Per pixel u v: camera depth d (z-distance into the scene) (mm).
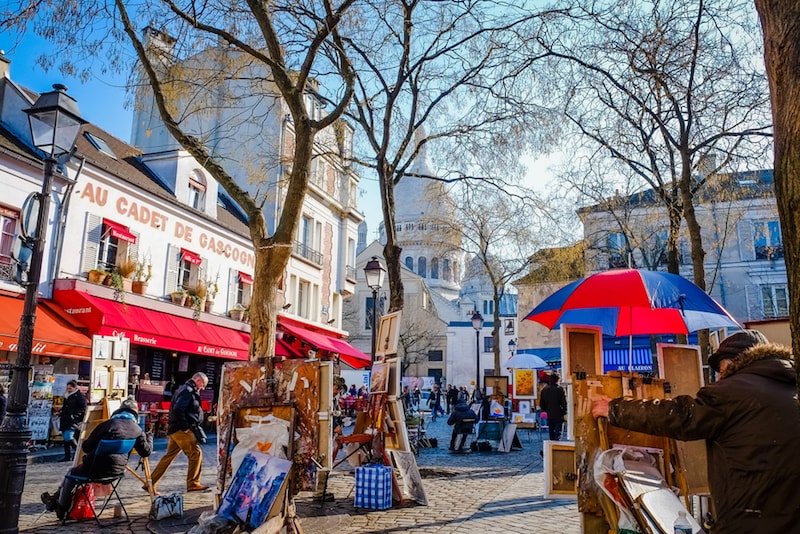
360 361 30938
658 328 6824
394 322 9234
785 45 2439
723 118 12234
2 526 5750
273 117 24891
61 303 16531
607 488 4316
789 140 2393
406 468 8648
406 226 71312
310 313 29422
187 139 8672
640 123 12539
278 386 5574
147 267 19688
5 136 16859
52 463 12695
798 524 2896
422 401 47938
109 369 8734
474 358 69000
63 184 17047
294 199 7969
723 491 3143
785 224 2408
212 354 20594
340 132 13688
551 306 5422
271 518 4887
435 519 7438
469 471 12172
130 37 8852
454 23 11383
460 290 93312
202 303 21484
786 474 2932
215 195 24078
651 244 24531
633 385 4910
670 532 3852
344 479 10797
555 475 5305
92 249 17859
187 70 10688
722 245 18516
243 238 24766
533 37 11445
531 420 19797
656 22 10844
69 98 6945
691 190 13227
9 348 14219
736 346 3529
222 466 5574
